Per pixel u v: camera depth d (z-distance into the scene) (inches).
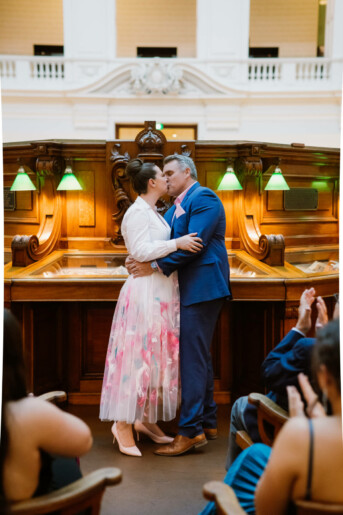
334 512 43.0
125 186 139.2
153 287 99.1
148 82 393.1
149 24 503.8
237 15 397.4
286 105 399.2
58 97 392.5
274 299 114.7
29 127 395.9
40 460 52.3
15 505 46.5
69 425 52.4
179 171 103.0
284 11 501.4
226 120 398.6
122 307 101.0
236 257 135.7
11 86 391.2
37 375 123.8
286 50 507.2
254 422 80.3
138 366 97.6
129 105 398.0
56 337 129.2
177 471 96.1
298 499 46.3
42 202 138.7
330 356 48.1
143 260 97.8
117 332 101.3
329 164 163.9
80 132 398.3
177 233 102.7
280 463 46.1
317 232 165.8
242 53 401.4
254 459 64.5
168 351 100.0
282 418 66.5
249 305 127.3
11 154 141.6
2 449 50.0
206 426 109.3
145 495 87.8
